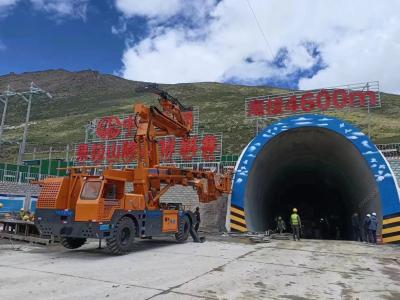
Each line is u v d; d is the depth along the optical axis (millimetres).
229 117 91375
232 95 144500
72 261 11617
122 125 34844
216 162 29859
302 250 15219
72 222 12883
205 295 7605
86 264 11062
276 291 8180
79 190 13516
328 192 35844
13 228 17062
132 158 32844
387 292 8344
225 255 13359
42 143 92938
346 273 10445
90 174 13602
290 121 21438
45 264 10945
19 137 102938
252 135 70125
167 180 17391
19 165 38281
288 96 28016
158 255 13156
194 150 31156
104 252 13805
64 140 96375
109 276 9266
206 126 82250
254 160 21562
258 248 15633
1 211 26984
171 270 10219
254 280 9203
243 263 11672
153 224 15375
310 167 30766
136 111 16375
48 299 7086
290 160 27922
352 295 8008
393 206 18734
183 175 17906
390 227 18516
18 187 32594
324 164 28359
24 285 8172
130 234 13688
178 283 8602
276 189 33219
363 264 12039
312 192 37656
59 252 13672
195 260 12078
